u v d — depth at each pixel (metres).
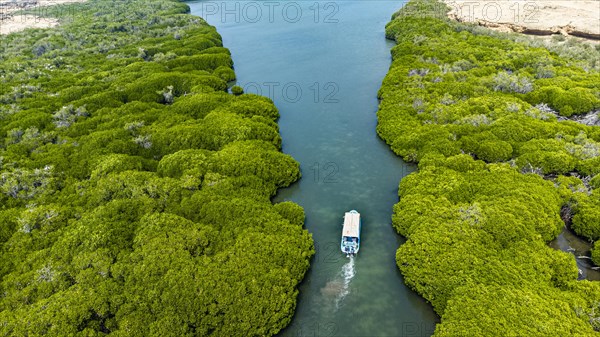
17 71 121.25
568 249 57.62
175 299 47.94
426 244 54.88
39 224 59.88
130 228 57.41
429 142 76.31
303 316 52.88
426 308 52.62
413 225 59.59
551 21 130.00
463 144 74.31
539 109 83.94
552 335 42.25
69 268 51.91
